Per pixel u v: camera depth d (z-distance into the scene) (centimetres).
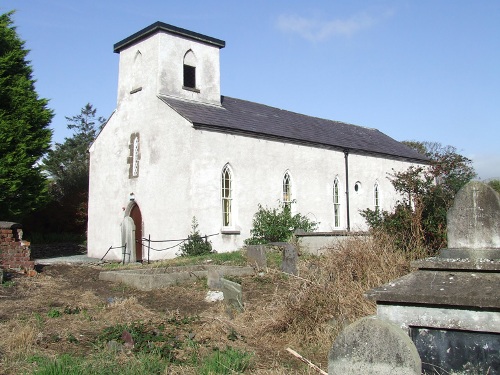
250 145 2273
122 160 2380
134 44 2391
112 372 615
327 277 952
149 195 2202
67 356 664
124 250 1950
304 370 658
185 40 2341
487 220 617
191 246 1970
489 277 559
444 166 1495
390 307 583
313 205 2572
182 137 2072
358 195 2883
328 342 773
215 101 2434
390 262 968
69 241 3192
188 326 873
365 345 486
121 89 2450
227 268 1388
